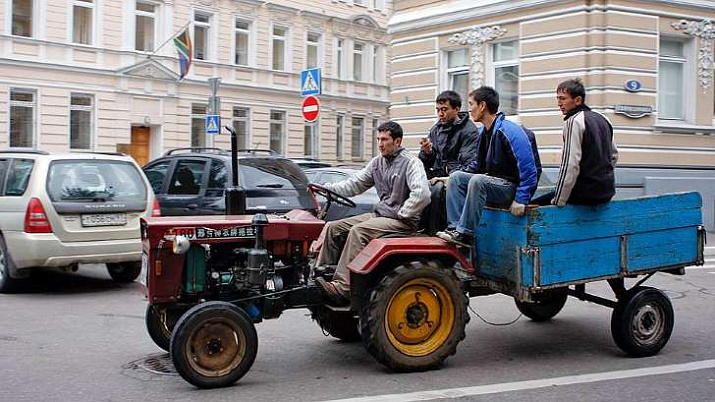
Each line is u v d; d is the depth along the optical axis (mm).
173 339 5523
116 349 6852
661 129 16859
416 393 5570
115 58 28984
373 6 40562
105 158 9938
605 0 16344
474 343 7273
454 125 7344
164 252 5879
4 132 26078
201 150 12039
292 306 6184
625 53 16484
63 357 6555
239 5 33375
